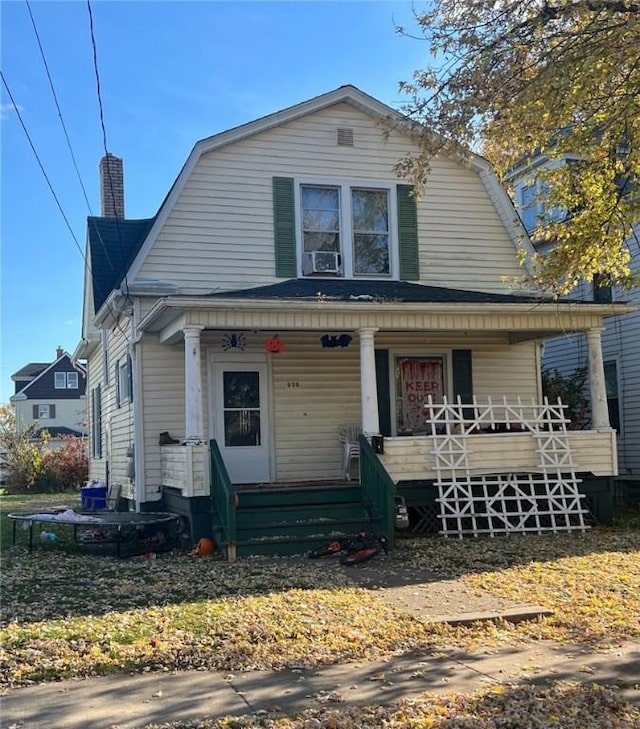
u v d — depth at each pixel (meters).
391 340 14.23
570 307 12.64
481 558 9.76
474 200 14.83
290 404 13.55
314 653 5.89
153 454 12.87
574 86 9.11
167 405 12.98
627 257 10.63
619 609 7.17
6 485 31.70
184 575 8.94
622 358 17.42
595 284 16.83
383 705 4.80
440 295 13.21
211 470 10.85
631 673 5.41
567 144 9.84
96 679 5.38
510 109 9.48
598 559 9.59
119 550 10.41
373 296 12.27
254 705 4.84
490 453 12.15
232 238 13.35
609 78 9.16
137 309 12.89
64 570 9.56
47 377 62.19
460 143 9.96
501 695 4.94
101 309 14.40
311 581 8.48
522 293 14.64
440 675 5.38
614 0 8.62
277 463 13.38
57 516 11.77
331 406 13.77
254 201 13.53
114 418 15.81
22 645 6.09
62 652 5.89
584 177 10.15
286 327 11.46
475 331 13.59
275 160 13.71
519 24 9.32
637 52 8.68
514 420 12.77
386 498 10.55
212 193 13.33
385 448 11.73
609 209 10.08
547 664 5.62
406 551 10.31
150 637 6.26
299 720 4.56
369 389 11.83
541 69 9.13
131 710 4.77
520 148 10.34
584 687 5.09
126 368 14.11
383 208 14.32
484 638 6.33
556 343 19.70
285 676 5.41
